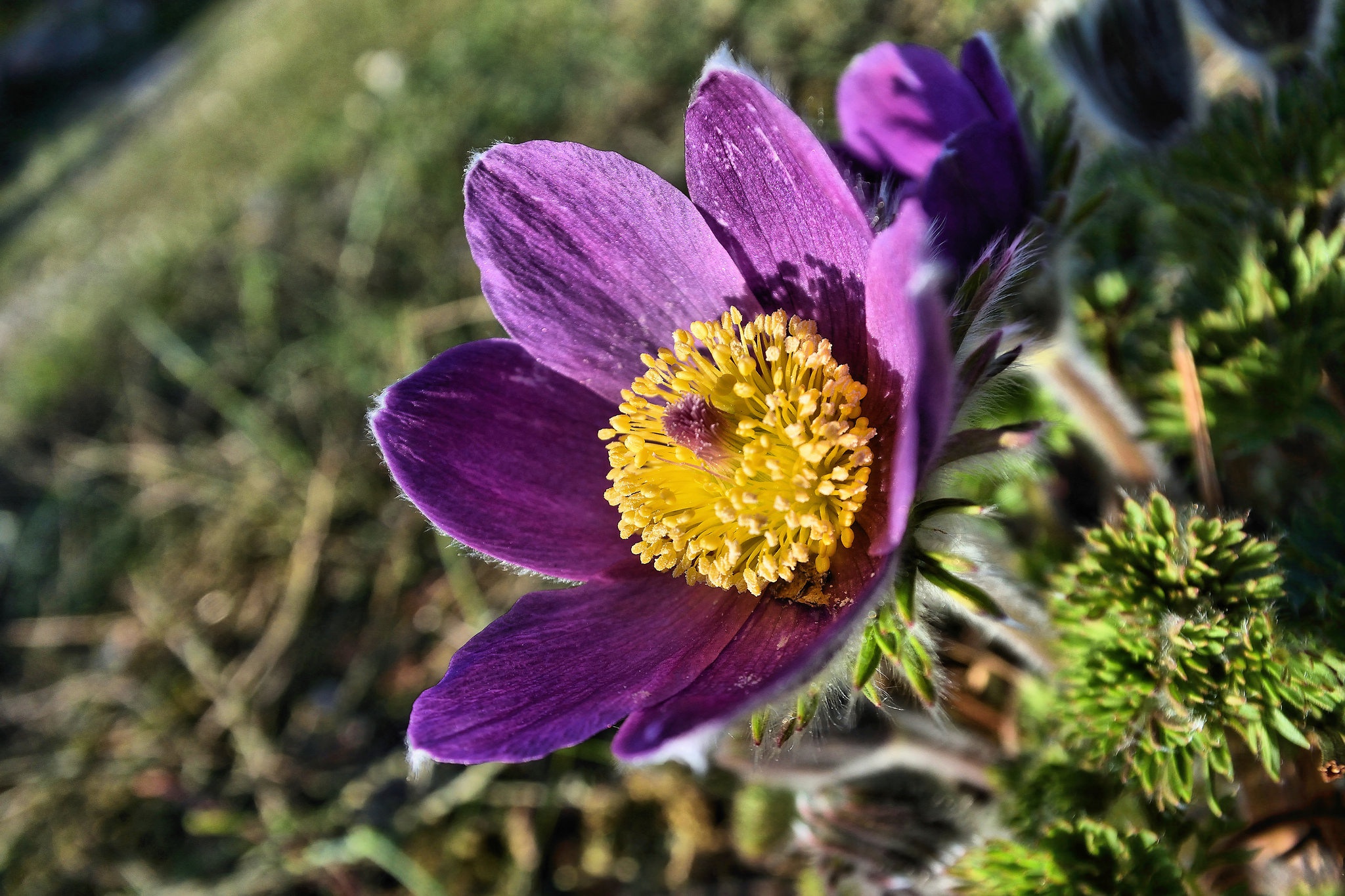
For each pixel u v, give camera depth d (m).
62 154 0.42
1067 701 0.10
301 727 0.17
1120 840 0.09
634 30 0.22
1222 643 0.09
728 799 0.14
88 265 0.30
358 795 0.15
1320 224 0.11
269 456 0.19
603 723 0.08
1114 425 0.11
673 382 0.09
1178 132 0.12
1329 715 0.09
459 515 0.09
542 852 0.14
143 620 0.19
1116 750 0.09
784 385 0.09
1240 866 0.10
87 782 0.17
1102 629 0.09
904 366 0.08
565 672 0.09
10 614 0.21
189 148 0.32
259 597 0.18
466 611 0.16
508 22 0.25
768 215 0.09
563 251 0.09
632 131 0.21
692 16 0.21
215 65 0.38
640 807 0.14
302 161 0.25
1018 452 0.08
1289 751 0.09
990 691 0.12
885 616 0.08
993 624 0.10
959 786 0.11
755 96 0.08
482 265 0.09
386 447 0.09
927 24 0.18
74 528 0.21
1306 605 0.09
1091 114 0.12
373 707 0.16
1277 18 0.11
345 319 0.20
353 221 0.22
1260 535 0.10
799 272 0.09
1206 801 0.10
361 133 0.25
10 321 0.30
